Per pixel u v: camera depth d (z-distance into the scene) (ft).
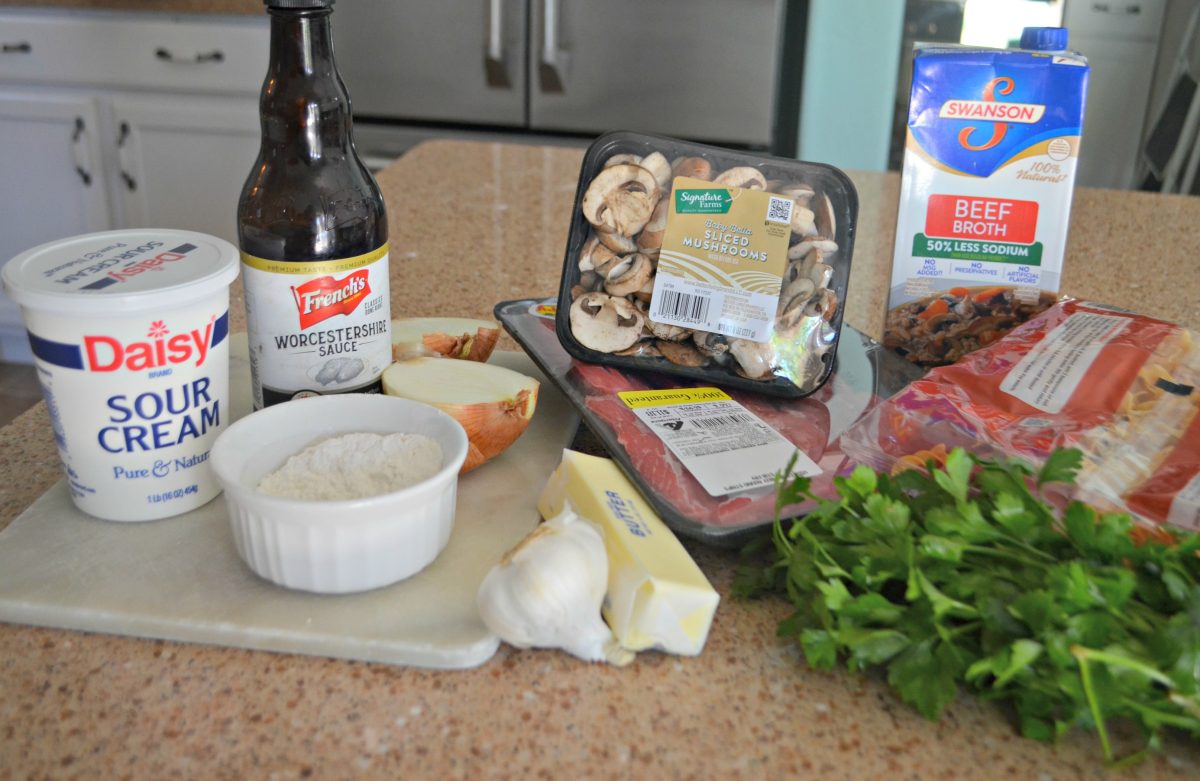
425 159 4.65
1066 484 1.72
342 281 1.95
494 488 2.03
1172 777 1.39
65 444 1.79
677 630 1.55
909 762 1.40
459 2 6.95
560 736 1.42
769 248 2.18
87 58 6.79
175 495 1.86
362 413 1.91
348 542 1.61
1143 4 6.83
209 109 6.85
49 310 1.64
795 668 1.58
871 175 4.68
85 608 1.60
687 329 2.23
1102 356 2.04
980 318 2.38
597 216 2.19
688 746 1.42
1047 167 2.25
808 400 2.24
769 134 7.16
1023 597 1.40
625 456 1.94
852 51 7.11
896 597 1.63
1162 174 7.37
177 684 1.50
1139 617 1.43
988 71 2.22
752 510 1.82
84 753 1.36
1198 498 1.66
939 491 1.67
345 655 1.56
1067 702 1.40
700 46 6.91
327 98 1.87
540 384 2.48
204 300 1.77
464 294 3.07
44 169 7.21
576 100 7.18
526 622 1.52
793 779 1.36
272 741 1.40
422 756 1.38
